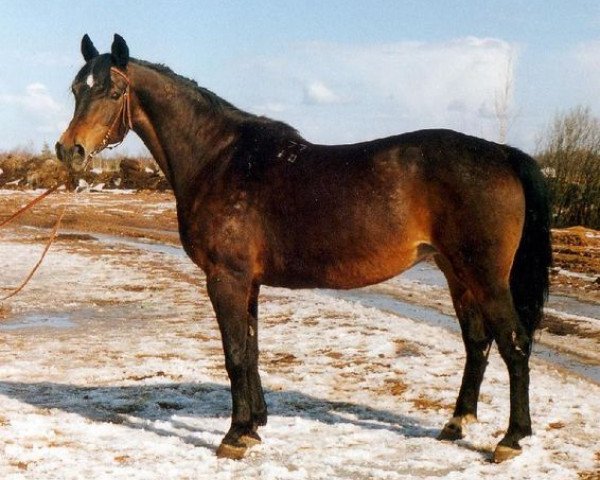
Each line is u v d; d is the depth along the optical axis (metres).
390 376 7.52
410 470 5.00
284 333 9.80
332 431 5.80
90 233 24.86
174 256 18.94
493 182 4.77
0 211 30.98
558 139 26.59
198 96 5.54
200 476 4.88
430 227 4.90
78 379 7.57
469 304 5.46
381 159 4.96
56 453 5.27
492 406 6.37
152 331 10.24
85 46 5.75
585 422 5.99
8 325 10.71
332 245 5.03
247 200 5.22
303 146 5.29
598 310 11.73
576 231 22.59
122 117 5.46
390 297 13.17
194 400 6.80
